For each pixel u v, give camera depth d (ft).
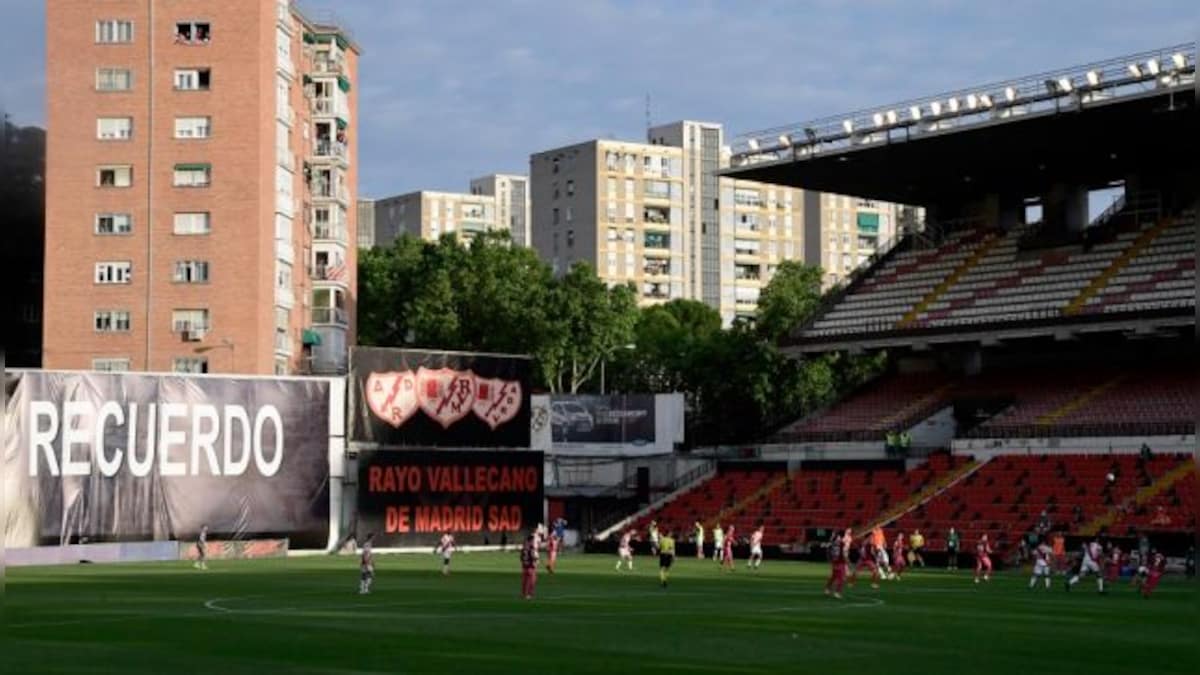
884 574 246.88
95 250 374.02
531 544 193.67
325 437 328.08
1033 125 320.70
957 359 383.45
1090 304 333.01
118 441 298.97
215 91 373.81
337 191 416.67
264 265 374.22
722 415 471.62
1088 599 198.18
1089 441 310.24
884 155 354.13
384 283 511.40
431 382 345.72
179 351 371.35
